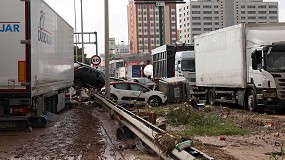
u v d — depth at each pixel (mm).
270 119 16328
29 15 12180
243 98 21047
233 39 21609
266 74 19016
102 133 12781
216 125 13922
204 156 5605
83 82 33844
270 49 19016
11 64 12195
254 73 19781
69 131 13344
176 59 32000
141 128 8906
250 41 20266
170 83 26156
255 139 11406
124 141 11039
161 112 18312
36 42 12977
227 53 22359
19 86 12219
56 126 14789
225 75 22672
